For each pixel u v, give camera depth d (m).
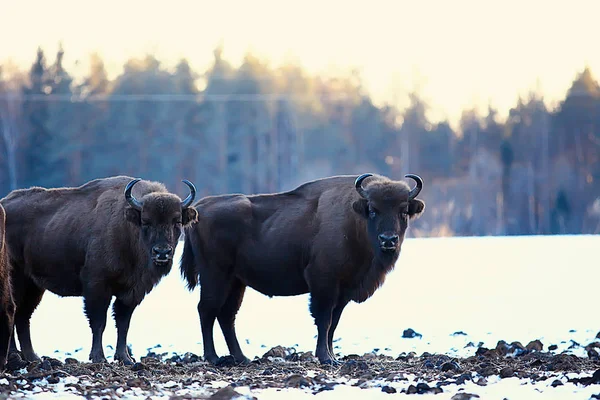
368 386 37.94
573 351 50.44
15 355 44.91
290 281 52.06
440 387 36.50
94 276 50.09
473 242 101.12
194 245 52.47
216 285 52.03
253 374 44.34
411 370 43.44
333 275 50.25
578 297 65.56
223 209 52.34
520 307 63.50
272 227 52.06
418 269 79.38
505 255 85.62
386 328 60.06
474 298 67.12
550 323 58.50
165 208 48.03
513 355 48.94
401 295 69.38
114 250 50.09
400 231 49.00
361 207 49.00
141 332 61.81
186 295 71.69
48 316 65.81
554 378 38.22
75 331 62.06
